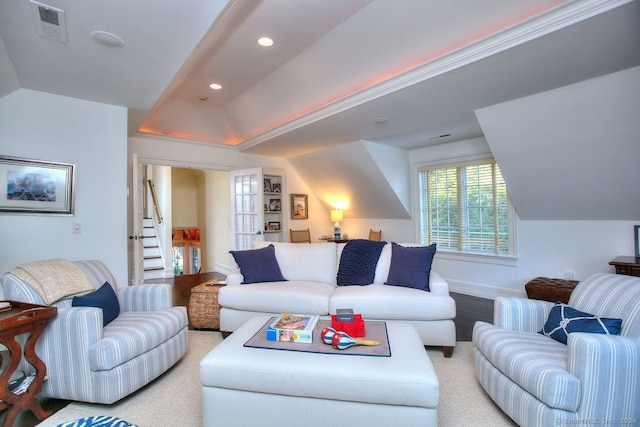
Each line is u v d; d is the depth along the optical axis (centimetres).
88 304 221
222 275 656
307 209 673
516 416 171
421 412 155
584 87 280
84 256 338
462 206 494
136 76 284
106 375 195
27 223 311
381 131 437
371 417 159
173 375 243
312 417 164
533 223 417
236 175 586
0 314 186
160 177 717
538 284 359
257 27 283
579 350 151
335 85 352
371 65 310
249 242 574
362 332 204
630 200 328
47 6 187
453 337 269
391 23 263
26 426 183
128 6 189
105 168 350
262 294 301
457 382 229
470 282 484
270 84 397
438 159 518
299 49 322
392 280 315
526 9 220
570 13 199
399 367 163
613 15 192
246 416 170
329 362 168
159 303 268
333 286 334
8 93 300
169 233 666
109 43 230
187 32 217
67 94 324
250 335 206
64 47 234
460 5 232
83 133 338
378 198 576
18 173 304
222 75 382
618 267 311
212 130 534
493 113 341
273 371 166
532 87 291
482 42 236
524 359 171
